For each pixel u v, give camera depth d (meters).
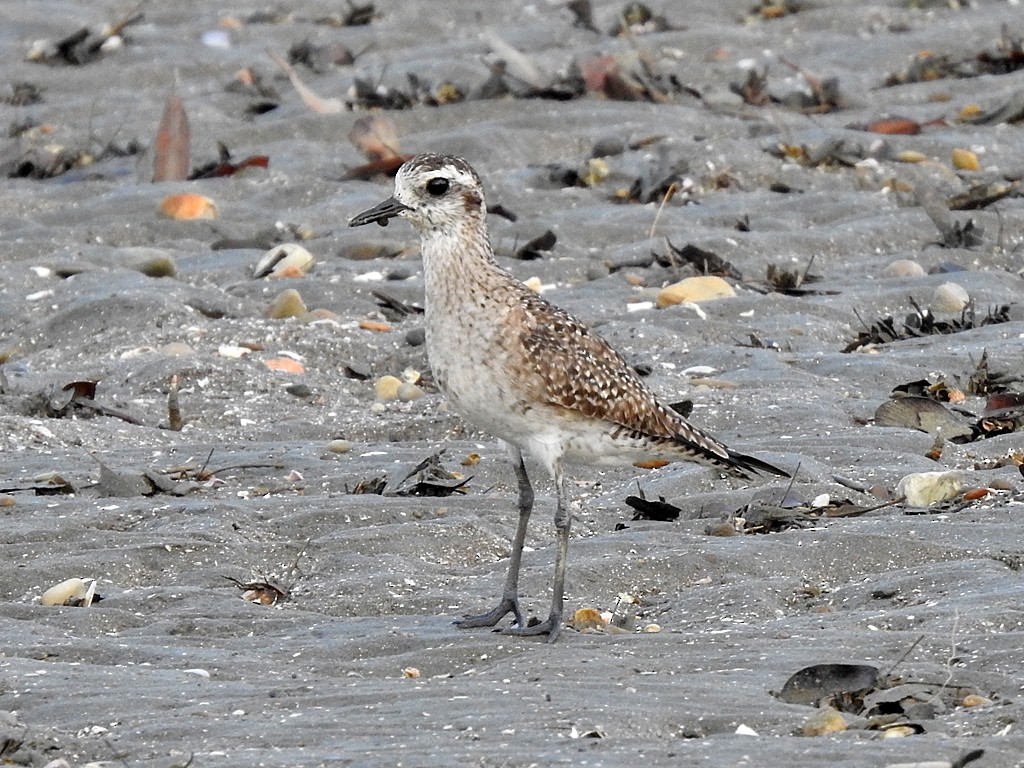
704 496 14.80
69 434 17.27
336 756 9.09
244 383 19.02
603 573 12.98
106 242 25.77
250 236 25.59
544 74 33.03
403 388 19.00
